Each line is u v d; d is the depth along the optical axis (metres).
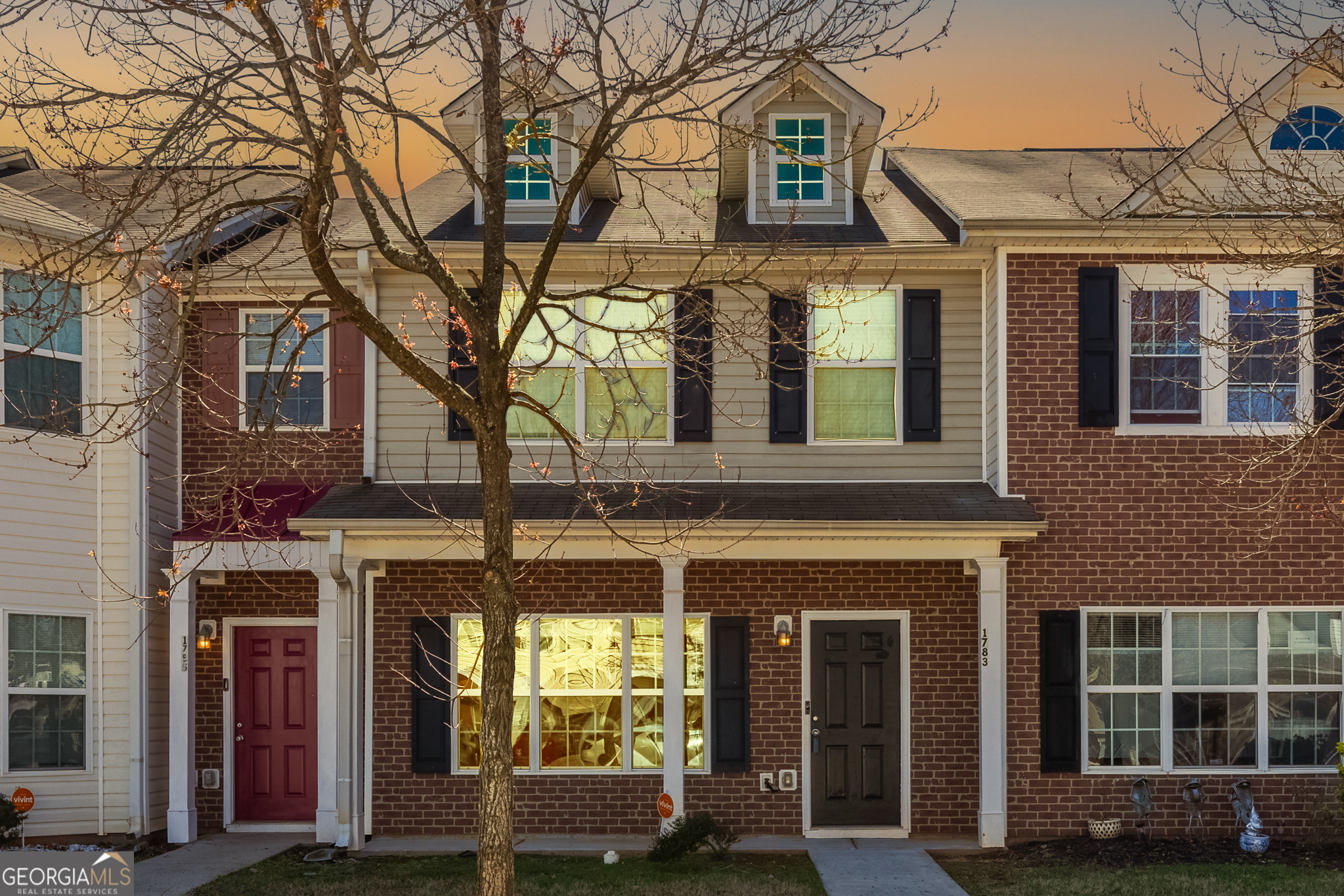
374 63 8.39
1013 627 12.50
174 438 13.66
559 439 13.23
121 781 12.53
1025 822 12.31
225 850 12.10
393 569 13.22
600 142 8.64
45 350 12.41
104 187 9.48
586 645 13.21
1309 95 12.68
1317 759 12.46
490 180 8.75
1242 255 10.09
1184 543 12.59
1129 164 13.92
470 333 10.31
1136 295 12.78
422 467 13.26
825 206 14.10
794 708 13.05
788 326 13.23
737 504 12.41
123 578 12.64
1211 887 9.95
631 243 12.78
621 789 13.03
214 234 13.77
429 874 10.83
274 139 8.41
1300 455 11.23
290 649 13.63
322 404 13.80
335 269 13.42
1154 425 12.67
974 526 11.87
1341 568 12.55
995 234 12.52
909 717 12.99
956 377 13.30
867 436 13.35
